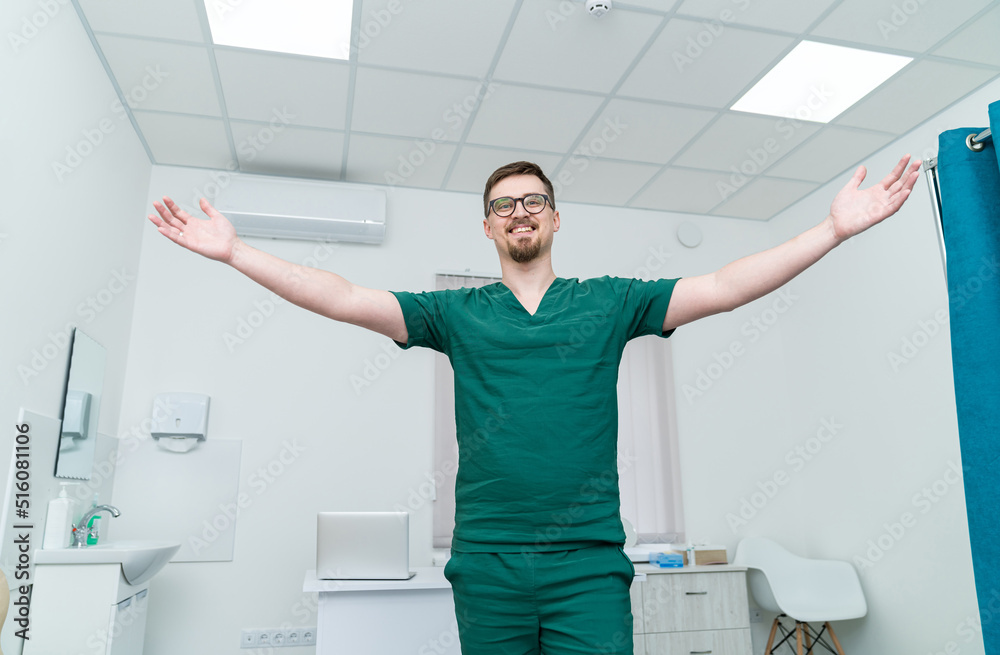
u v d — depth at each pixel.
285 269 1.30
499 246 1.46
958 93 3.46
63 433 2.84
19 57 2.31
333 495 3.88
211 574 3.63
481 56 3.13
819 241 1.24
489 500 1.26
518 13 2.86
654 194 4.55
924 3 2.82
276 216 3.91
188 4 2.79
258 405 3.89
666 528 4.20
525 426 1.25
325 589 2.73
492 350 1.31
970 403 1.17
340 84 3.32
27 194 2.43
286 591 3.70
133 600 2.87
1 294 2.29
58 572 2.58
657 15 2.89
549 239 1.46
